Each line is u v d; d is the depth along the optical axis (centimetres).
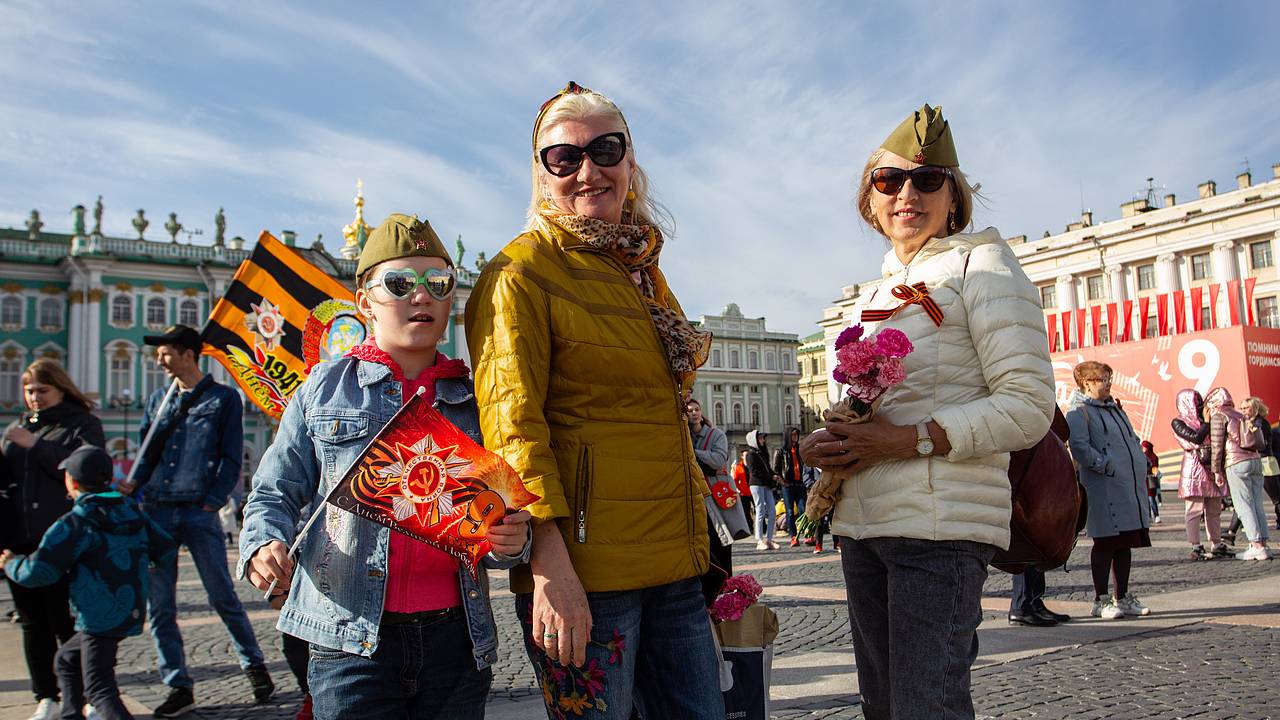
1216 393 962
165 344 489
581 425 209
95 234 4700
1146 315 3978
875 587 252
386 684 217
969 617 233
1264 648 483
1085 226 5472
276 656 611
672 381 225
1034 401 229
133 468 482
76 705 401
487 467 194
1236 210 4566
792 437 1421
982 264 243
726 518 490
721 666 299
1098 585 607
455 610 223
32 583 388
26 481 480
